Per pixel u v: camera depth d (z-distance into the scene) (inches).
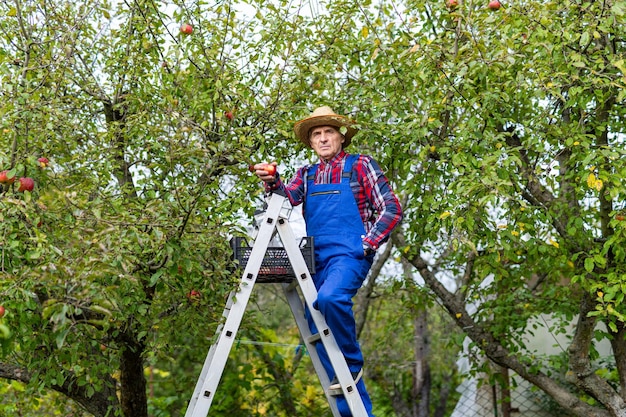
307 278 147.8
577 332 221.9
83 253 126.2
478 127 190.5
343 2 199.5
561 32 179.0
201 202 158.2
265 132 192.7
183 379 336.8
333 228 153.4
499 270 217.2
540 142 187.5
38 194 152.6
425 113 175.5
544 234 213.8
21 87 156.8
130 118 181.3
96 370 177.2
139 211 157.2
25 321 152.3
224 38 184.7
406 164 189.6
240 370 333.4
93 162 173.9
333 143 161.0
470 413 350.6
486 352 238.7
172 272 153.4
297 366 348.5
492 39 178.7
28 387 181.0
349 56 208.7
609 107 211.5
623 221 183.6
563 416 299.4
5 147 161.8
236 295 145.1
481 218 184.1
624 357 223.9
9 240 139.6
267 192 156.2
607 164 187.9
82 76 188.2
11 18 182.9
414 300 255.6
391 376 431.2
